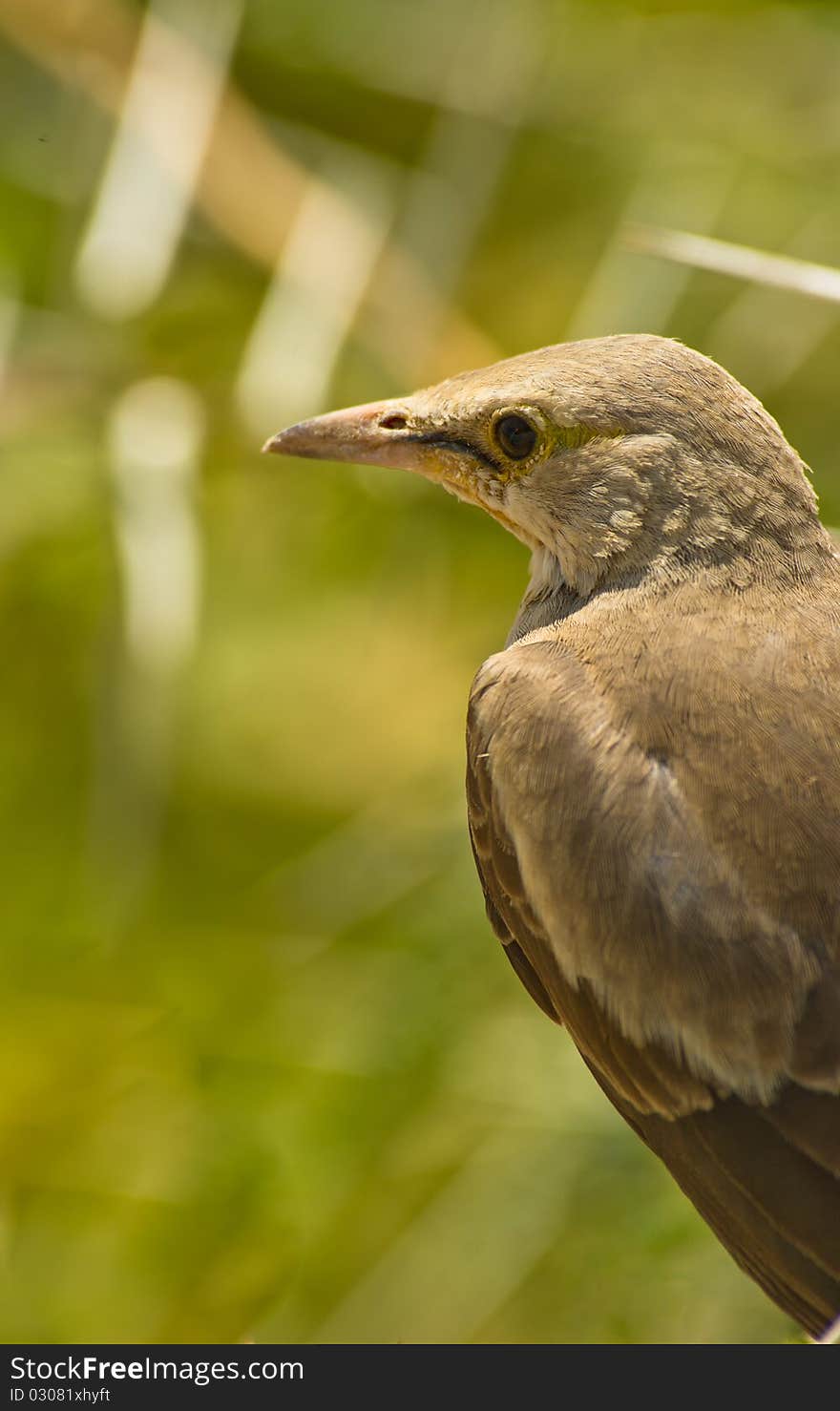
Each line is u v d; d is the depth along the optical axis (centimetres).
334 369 1202
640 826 793
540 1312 1110
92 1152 1215
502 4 1296
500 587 1288
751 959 770
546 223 1295
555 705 831
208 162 1230
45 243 1277
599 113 1291
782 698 796
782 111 1283
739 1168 778
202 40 1250
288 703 1340
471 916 1163
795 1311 779
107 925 1276
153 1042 1241
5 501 1246
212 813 1334
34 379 1234
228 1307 1159
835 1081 759
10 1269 1189
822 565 855
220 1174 1176
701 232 1241
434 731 1306
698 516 859
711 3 1295
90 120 1290
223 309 1277
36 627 1334
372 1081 1155
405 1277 1134
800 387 1250
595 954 801
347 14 1302
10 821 1330
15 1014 1260
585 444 880
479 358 1218
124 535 1171
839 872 766
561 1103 1129
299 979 1220
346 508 1295
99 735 1223
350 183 1270
